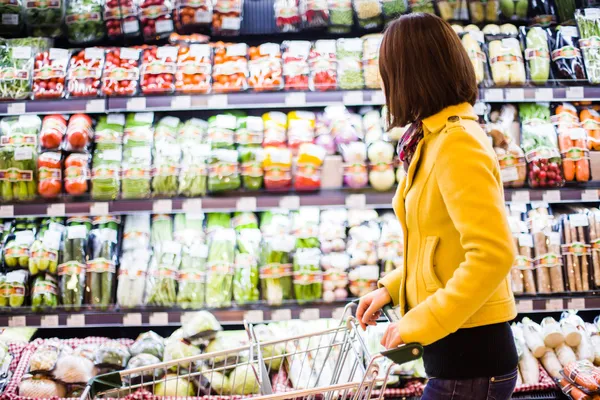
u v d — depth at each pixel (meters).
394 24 1.46
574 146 3.08
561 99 3.01
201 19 3.23
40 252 2.98
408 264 1.48
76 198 3.00
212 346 2.69
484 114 3.16
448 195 1.33
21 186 2.98
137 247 3.05
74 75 3.02
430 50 1.41
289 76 3.04
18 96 3.01
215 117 3.22
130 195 2.99
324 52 3.09
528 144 3.11
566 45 3.16
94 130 3.13
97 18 3.24
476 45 3.12
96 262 2.97
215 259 2.99
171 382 2.61
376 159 3.02
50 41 3.24
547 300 2.95
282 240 2.97
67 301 2.95
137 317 2.90
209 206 2.94
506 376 1.41
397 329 1.32
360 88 3.05
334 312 2.90
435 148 1.38
